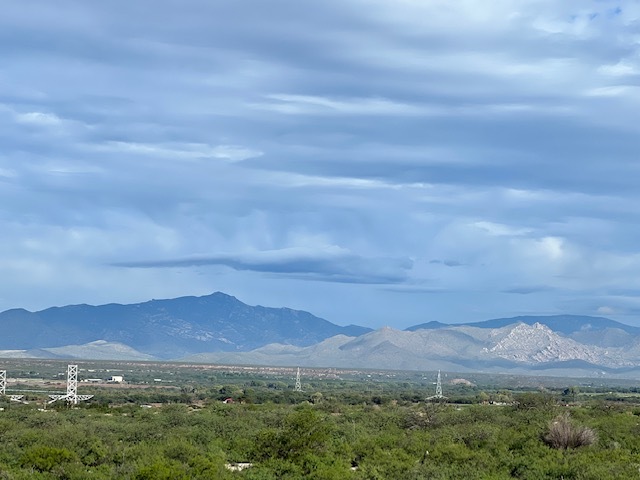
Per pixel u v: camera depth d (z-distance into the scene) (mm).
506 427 65875
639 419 69250
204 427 65125
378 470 46906
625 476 42062
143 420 72500
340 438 61344
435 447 53531
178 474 41438
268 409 89062
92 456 48750
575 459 47906
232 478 43812
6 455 48156
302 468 48750
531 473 45625
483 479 44750
